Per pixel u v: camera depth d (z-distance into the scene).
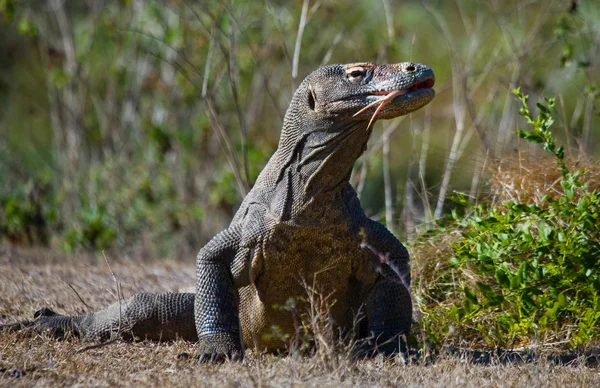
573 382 9.77
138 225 25.47
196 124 26.75
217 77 24.80
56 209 25.48
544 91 20.84
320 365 10.04
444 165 18.47
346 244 11.26
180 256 24.89
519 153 14.30
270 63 25.81
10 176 27.77
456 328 12.59
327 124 10.99
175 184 26.94
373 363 10.52
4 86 30.59
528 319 12.14
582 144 16.47
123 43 28.66
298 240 11.19
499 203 14.49
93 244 24.42
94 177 26.23
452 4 31.31
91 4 29.62
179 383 9.41
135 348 11.78
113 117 28.34
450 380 9.77
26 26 27.62
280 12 25.89
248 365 10.30
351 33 26.52
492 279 13.11
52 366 10.32
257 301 11.66
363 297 11.69
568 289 12.13
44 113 31.81
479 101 22.75
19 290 15.26
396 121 23.00
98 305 14.67
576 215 12.12
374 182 26.33
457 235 13.99
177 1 26.06
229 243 11.48
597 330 12.30
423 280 13.80
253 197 11.55
